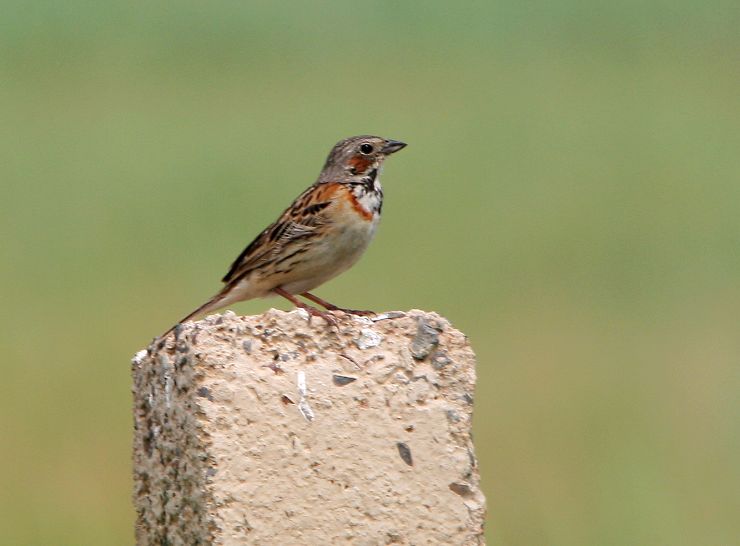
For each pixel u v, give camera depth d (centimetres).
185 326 492
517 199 2312
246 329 490
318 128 2756
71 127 2806
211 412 479
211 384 481
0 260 1911
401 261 1914
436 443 494
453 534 491
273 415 484
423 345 500
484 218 2181
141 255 1912
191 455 484
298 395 487
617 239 2122
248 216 2097
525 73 3366
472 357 503
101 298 1695
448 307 1703
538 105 3050
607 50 3584
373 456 489
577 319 1691
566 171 2523
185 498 493
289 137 2667
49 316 1612
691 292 1847
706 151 2672
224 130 2752
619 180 2470
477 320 1658
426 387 497
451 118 2900
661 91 3188
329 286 1752
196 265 1848
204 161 2481
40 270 1853
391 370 495
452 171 2492
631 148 2712
